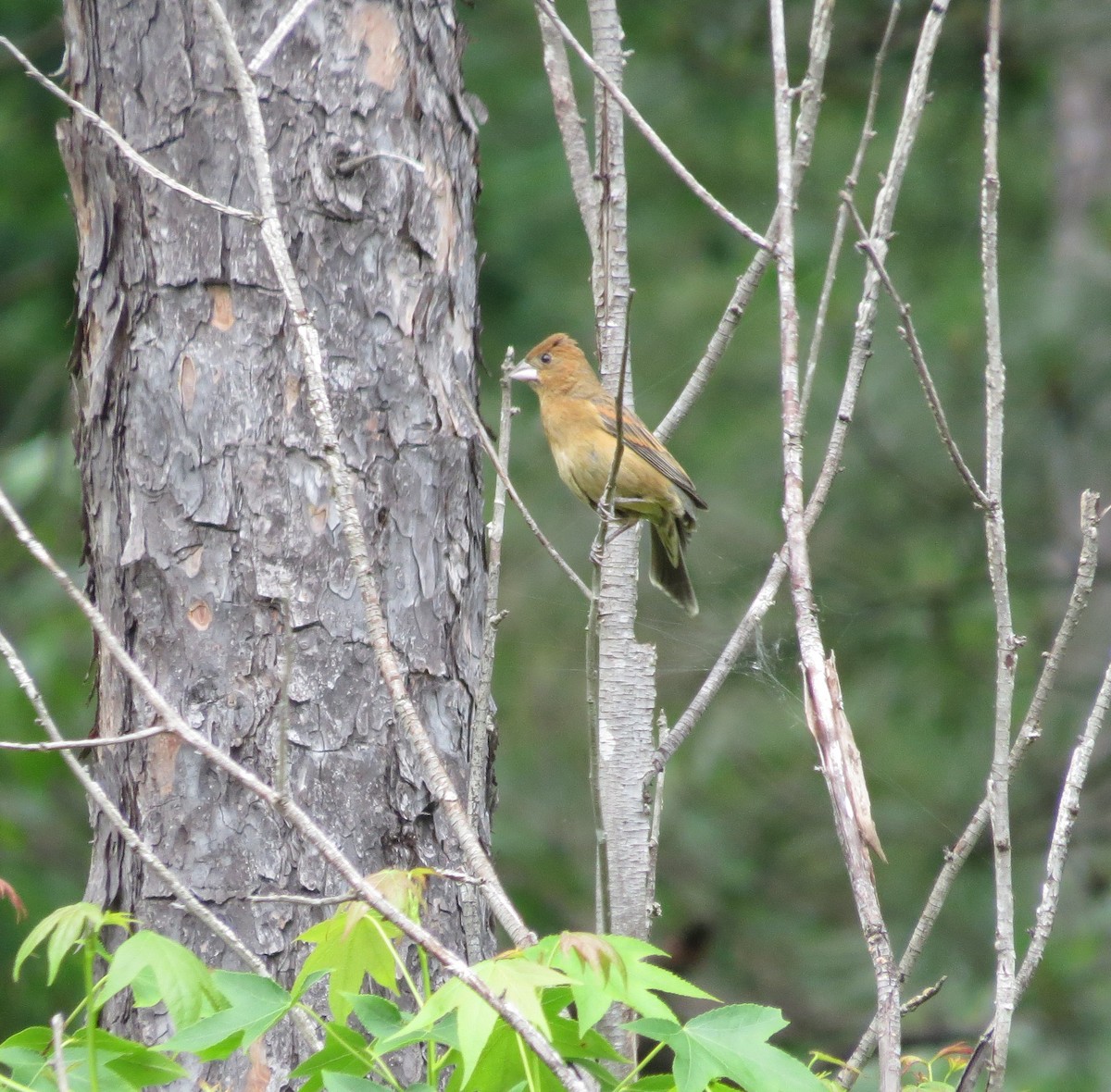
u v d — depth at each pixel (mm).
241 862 6699
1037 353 18812
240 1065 6500
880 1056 4945
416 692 7098
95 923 4598
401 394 7203
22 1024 13398
